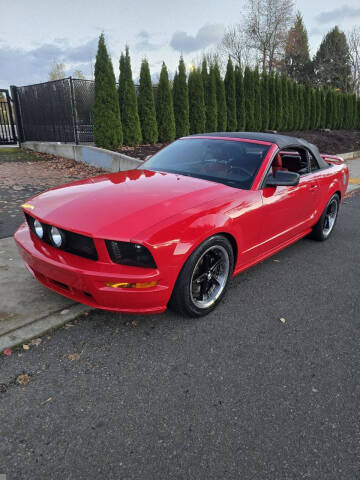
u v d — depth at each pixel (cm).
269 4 3497
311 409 203
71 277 242
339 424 193
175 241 245
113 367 230
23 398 201
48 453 169
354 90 3728
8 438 176
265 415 197
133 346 253
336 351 259
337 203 521
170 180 321
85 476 159
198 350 252
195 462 168
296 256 448
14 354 237
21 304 290
